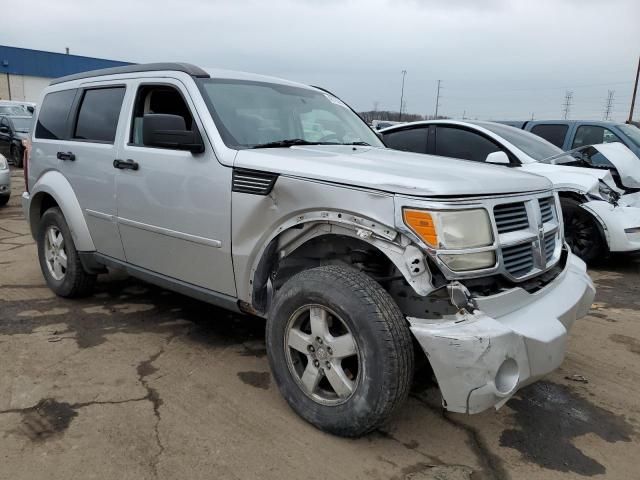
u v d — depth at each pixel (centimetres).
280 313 286
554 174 628
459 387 237
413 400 321
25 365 348
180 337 401
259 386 328
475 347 233
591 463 265
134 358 363
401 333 249
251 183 303
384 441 277
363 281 260
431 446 275
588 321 464
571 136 883
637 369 371
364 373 252
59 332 405
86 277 462
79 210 434
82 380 330
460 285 244
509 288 267
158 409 299
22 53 4203
